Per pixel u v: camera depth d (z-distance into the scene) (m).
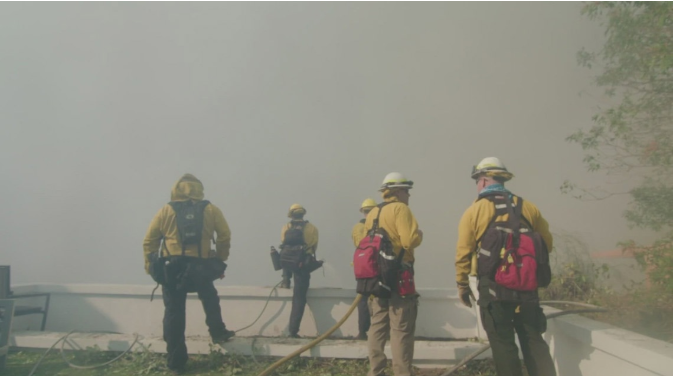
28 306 5.88
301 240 5.66
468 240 3.21
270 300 5.80
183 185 4.51
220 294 5.88
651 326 3.15
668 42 3.97
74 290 5.93
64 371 4.52
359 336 5.45
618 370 2.58
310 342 4.57
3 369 4.44
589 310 3.37
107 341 4.93
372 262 3.64
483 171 3.39
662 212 4.09
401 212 3.73
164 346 4.81
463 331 5.50
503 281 2.95
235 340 4.91
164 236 4.38
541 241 2.98
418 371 4.38
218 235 4.53
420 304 5.61
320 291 5.75
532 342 3.02
